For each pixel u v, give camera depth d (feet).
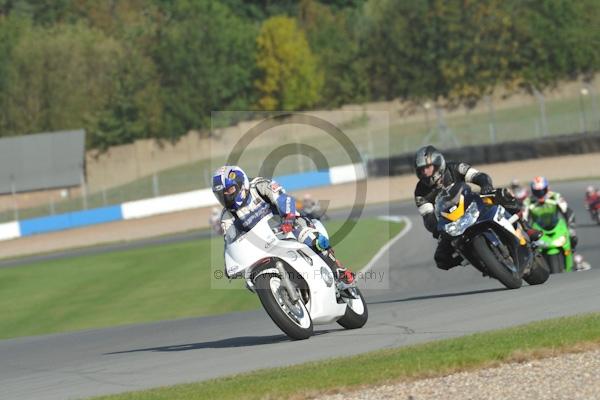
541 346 75.41
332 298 97.91
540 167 467.11
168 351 109.81
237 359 92.68
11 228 562.25
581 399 62.54
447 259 123.03
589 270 145.18
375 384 69.92
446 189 116.57
